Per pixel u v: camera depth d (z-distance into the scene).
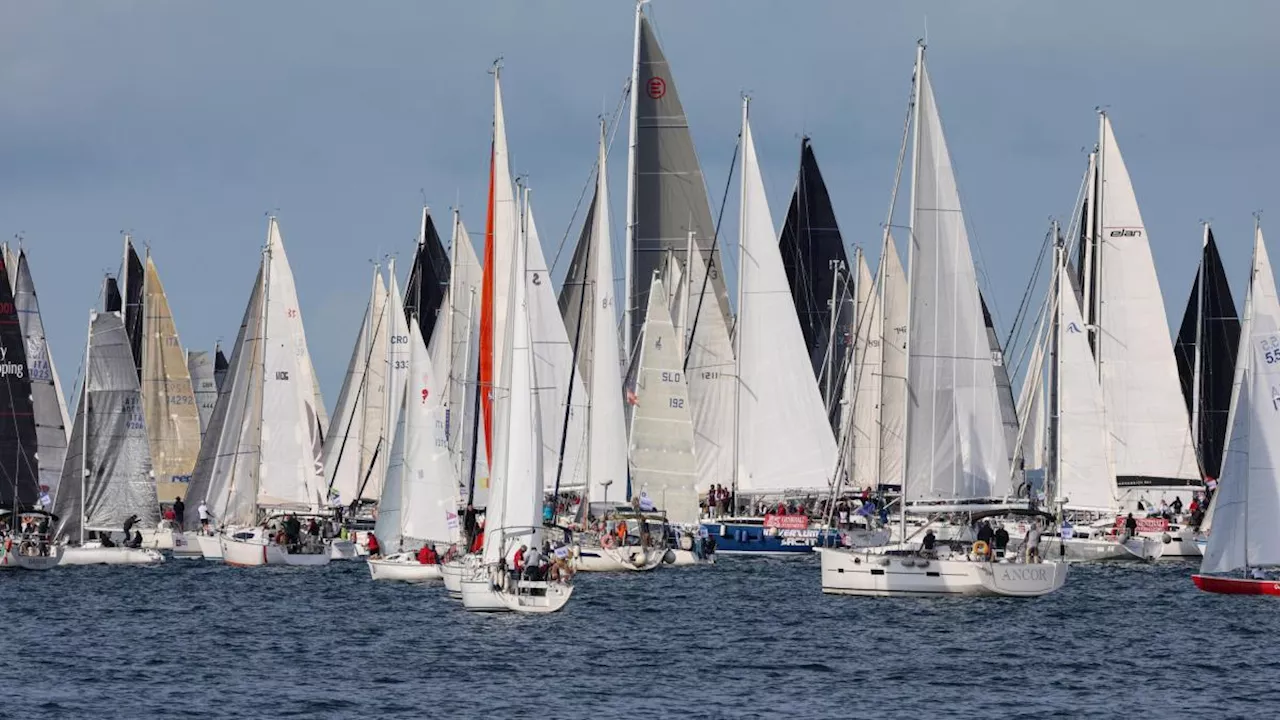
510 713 192.75
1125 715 193.38
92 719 189.50
